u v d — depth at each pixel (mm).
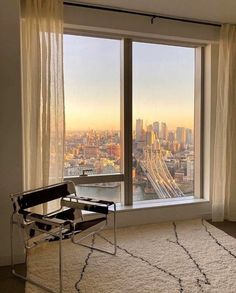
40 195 2523
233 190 3742
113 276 2342
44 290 2168
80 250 2834
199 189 3961
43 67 2834
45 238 2295
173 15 3395
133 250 2826
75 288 2170
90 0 3021
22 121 2629
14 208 2309
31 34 2799
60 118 2951
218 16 3418
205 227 3477
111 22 3236
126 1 3029
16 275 2395
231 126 3682
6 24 2471
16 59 2520
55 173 2963
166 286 2189
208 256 2699
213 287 2178
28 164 2844
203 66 3859
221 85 3641
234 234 3262
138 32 3357
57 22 2893
